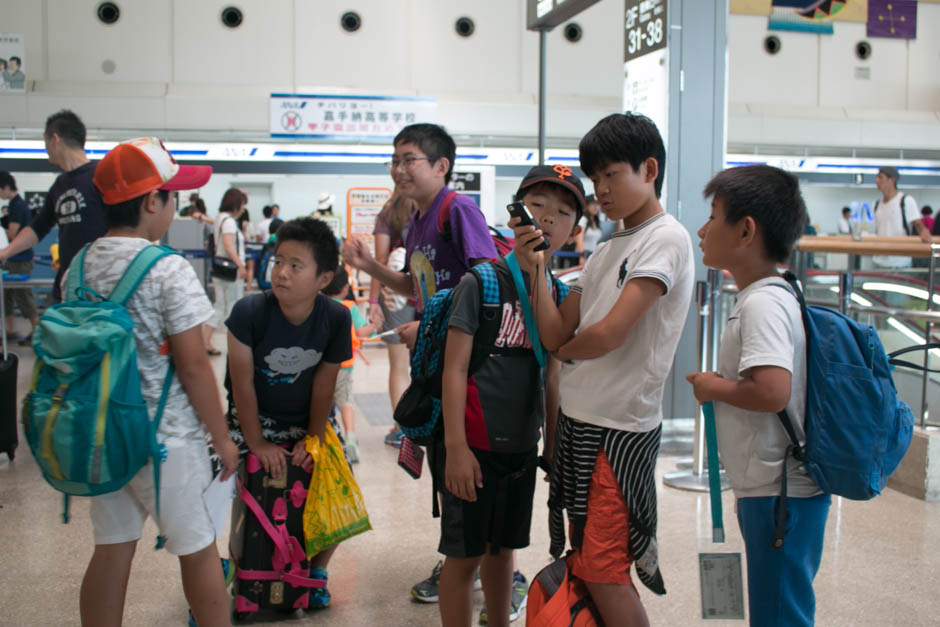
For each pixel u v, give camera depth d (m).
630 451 1.76
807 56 18.33
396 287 2.68
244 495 2.43
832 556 2.98
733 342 1.67
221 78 15.52
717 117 4.43
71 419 1.73
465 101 16.23
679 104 4.36
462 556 1.97
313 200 18.08
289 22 15.70
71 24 14.91
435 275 2.44
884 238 5.20
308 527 2.44
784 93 18.25
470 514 1.96
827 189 22.56
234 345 2.37
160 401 1.91
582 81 16.98
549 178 1.93
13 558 2.96
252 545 2.43
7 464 4.25
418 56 16.22
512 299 1.92
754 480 1.66
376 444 4.78
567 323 1.93
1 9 14.62
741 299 1.67
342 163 15.50
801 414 1.61
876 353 1.56
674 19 4.33
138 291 1.87
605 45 17.06
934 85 19.12
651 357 1.75
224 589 2.05
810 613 1.67
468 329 1.88
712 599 1.73
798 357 1.60
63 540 3.15
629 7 4.77
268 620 2.47
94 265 1.91
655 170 1.76
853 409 1.55
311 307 2.39
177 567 2.89
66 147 3.54
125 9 15.10
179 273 1.92
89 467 1.75
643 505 1.77
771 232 1.63
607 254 1.85
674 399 4.46
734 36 17.88
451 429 1.87
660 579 1.85
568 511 1.84
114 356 1.77
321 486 2.46
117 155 1.93
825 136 18.11
